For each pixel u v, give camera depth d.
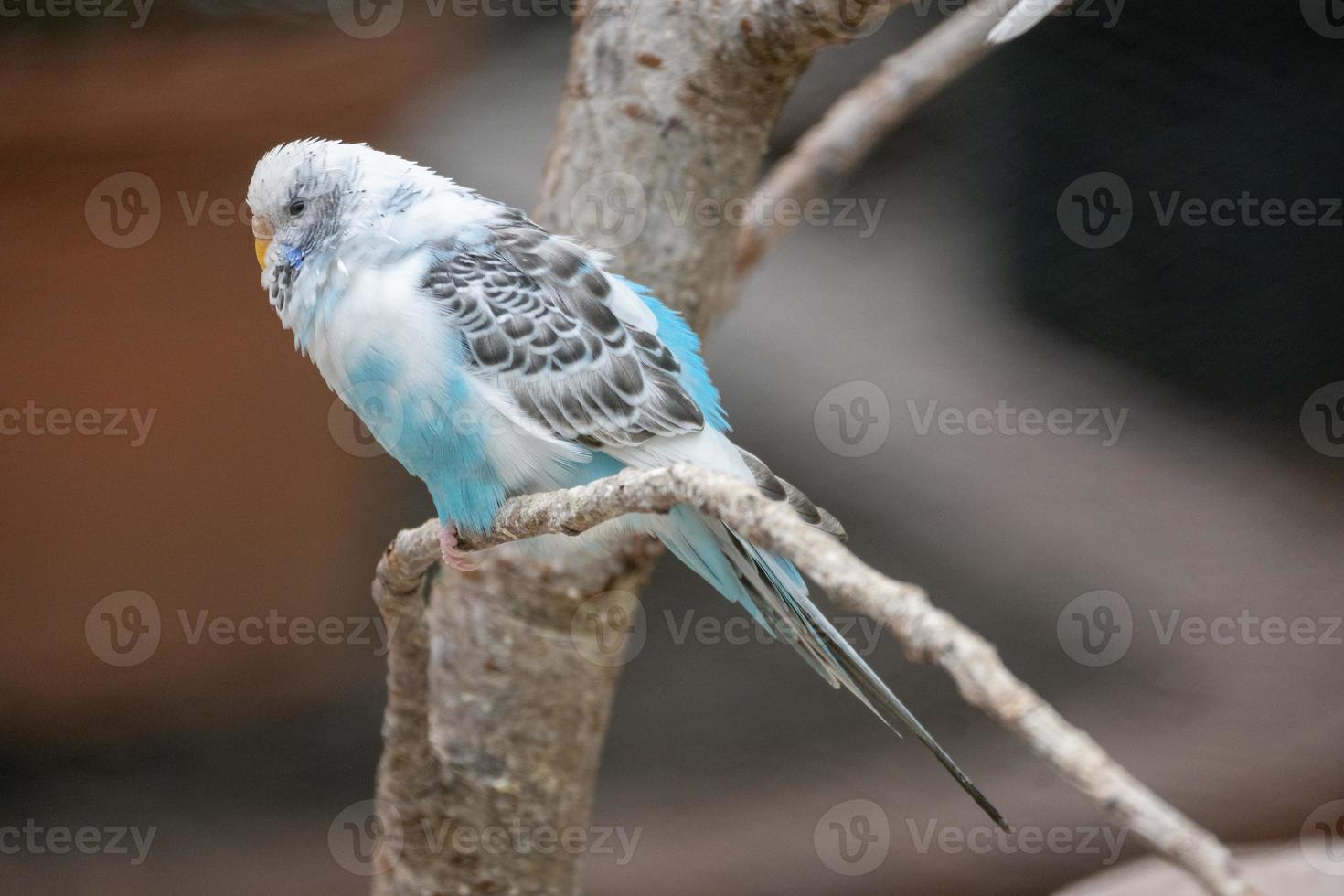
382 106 9.54
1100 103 14.78
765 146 6.93
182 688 11.02
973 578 12.33
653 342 6.37
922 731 5.18
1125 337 14.88
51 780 10.93
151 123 8.82
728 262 7.06
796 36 6.31
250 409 9.95
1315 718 11.67
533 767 6.82
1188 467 13.86
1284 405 14.62
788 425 12.80
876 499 12.54
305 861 10.70
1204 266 14.85
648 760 11.70
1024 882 11.09
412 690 6.39
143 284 9.29
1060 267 15.03
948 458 12.95
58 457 9.71
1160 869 8.74
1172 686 12.12
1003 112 15.04
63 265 9.10
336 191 6.23
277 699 11.27
